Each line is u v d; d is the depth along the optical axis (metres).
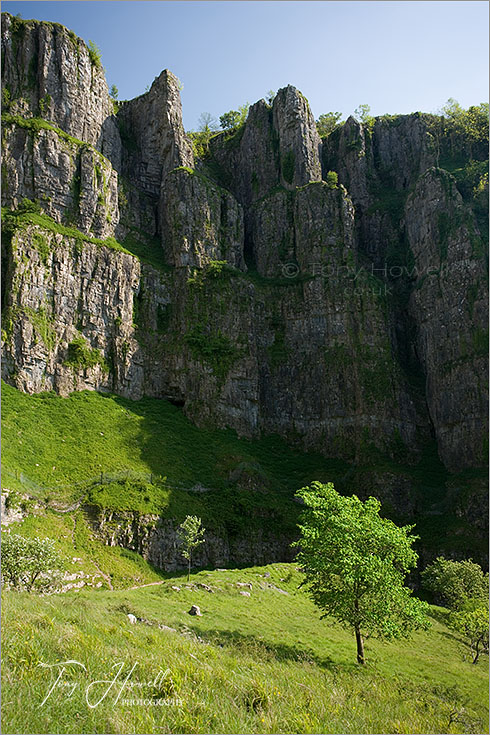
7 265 87.31
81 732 16.25
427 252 117.06
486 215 118.62
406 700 26.39
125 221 112.50
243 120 165.25
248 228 129.25
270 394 108.81
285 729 18.94
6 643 20.72
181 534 65.69
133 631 29.36
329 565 35.94
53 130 101.81
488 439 95.50
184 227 111.88
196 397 99.00
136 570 64.81
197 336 102.88
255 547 77.62
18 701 16.67
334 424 104.12
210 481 84.69
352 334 109.06
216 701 19.83
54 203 98.75
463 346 103.38
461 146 139.00
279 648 36.00
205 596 47.91
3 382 82.56
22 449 73.69
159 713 18.30
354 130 144.38
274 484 90.44
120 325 97.81
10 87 107.25
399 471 94.06
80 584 58.09
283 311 114.81
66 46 113.25
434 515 90.00
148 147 125.00
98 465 77.44
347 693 24.83
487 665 41.78
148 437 87.75
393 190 142.00
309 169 131.38
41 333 87.62
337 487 94.81
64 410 84.75
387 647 42.03
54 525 64.88
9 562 43.03
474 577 61.94
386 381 104.69
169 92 126.31
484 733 23.48
